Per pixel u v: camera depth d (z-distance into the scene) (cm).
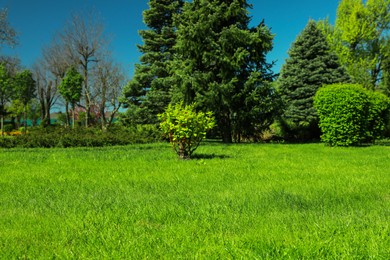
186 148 1071
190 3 2019
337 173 747
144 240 331
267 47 1923
